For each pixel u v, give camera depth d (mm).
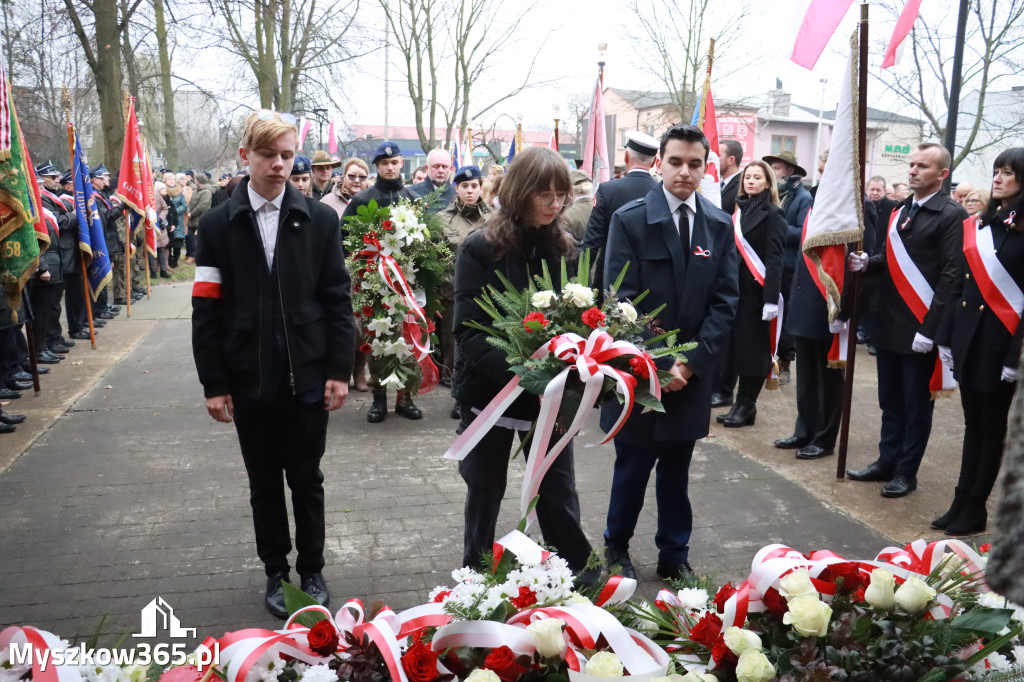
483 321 3164
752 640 2055
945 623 2041
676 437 3521
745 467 5543
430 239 6047
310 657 2102
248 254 3217
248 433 3396
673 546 3783
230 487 5047
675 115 26719
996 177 4211
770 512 4707
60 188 10242
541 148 3074
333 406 3430
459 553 4102
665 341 3408
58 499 4828
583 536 3410
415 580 3816
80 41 16234
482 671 1915
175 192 18188
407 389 6086
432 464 5520
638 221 3572
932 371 4867
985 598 2158
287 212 3250
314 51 21438
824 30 5031
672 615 2373
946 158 4957
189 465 5469
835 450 5941
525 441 2969
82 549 4125
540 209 3053
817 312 5559
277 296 3262
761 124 36000
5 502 4773
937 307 4641
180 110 38375
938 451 6000
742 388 6637
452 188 8953
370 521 4516
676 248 3514
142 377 8086
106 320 11492
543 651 2021
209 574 3861
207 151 41938
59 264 8789
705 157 3525
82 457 5633
